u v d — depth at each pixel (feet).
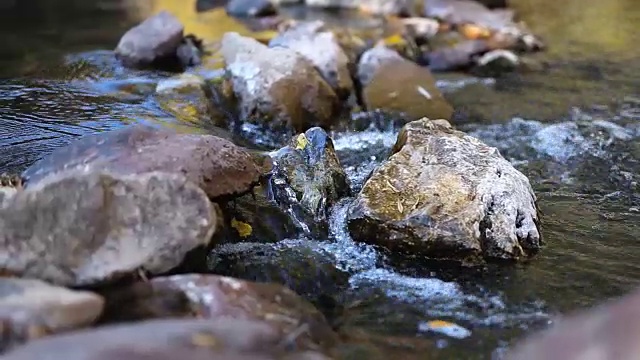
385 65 14.88
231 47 15.21
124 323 10.60
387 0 22.18
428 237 11.92
